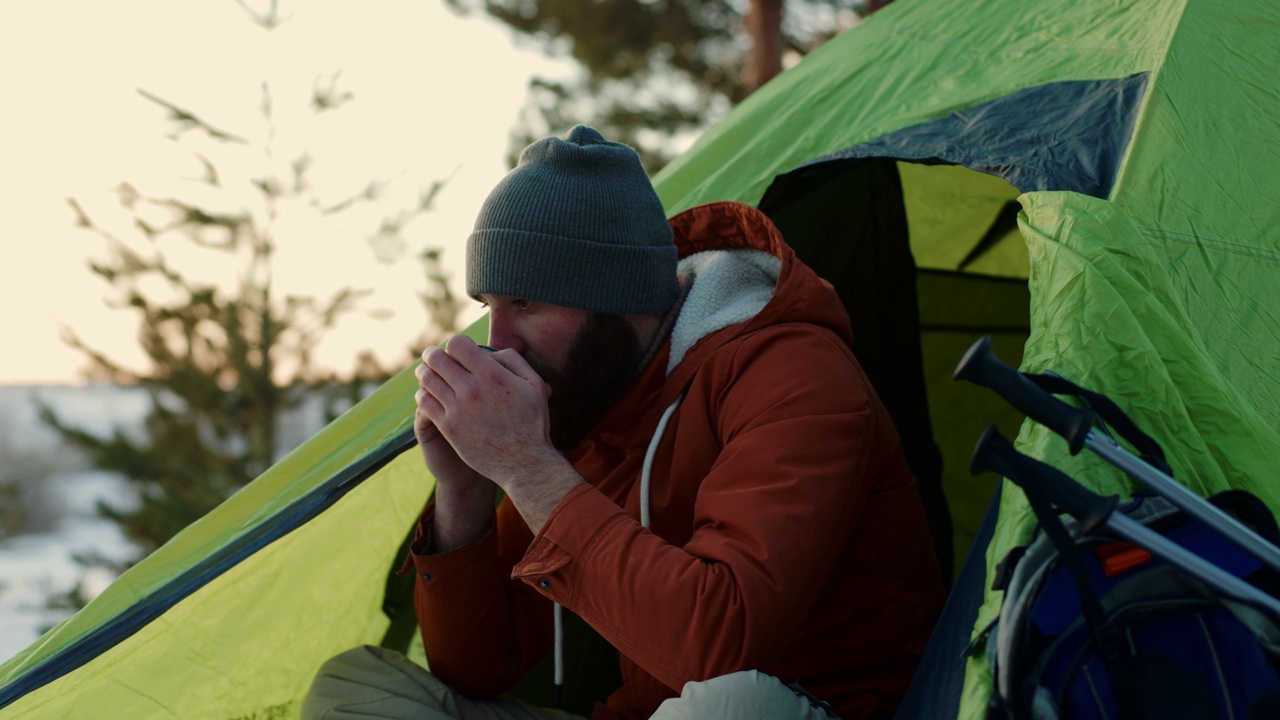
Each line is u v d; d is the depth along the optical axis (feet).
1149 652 3.24
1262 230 5.01
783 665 4.80
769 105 7.96
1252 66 5.81
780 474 4.21
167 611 5.58
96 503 21.57
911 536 4.89
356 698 5.29
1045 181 5.19
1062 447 3.80
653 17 33.04
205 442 22.07
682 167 7.72
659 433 4.89
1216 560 3.36
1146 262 4.45
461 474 5.36
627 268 4.99
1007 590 3.39
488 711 5.46
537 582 4.29
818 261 7.45
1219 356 4.56
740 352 4.75
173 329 22.12
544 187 4.97
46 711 5.73
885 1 29.96
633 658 4.07
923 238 9.29
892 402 7.75
